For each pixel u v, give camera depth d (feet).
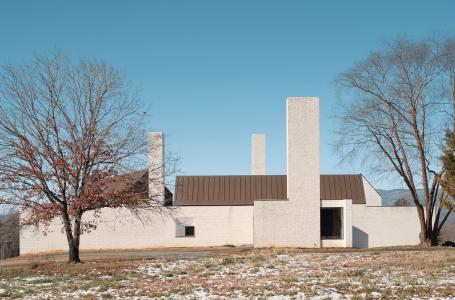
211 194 150.61
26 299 50.19
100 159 83.25
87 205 82.89
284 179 154.20
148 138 90.89
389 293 47.24
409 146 120.88
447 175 105.91
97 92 85.56
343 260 80.33
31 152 79.66
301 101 120.67
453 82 118.62
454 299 44.24
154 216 137.28
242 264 77.51
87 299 49.01
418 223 136.87
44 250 134.10
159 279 63.16
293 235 119.34
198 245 138.10
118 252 124.88
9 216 87.92
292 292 48.96
